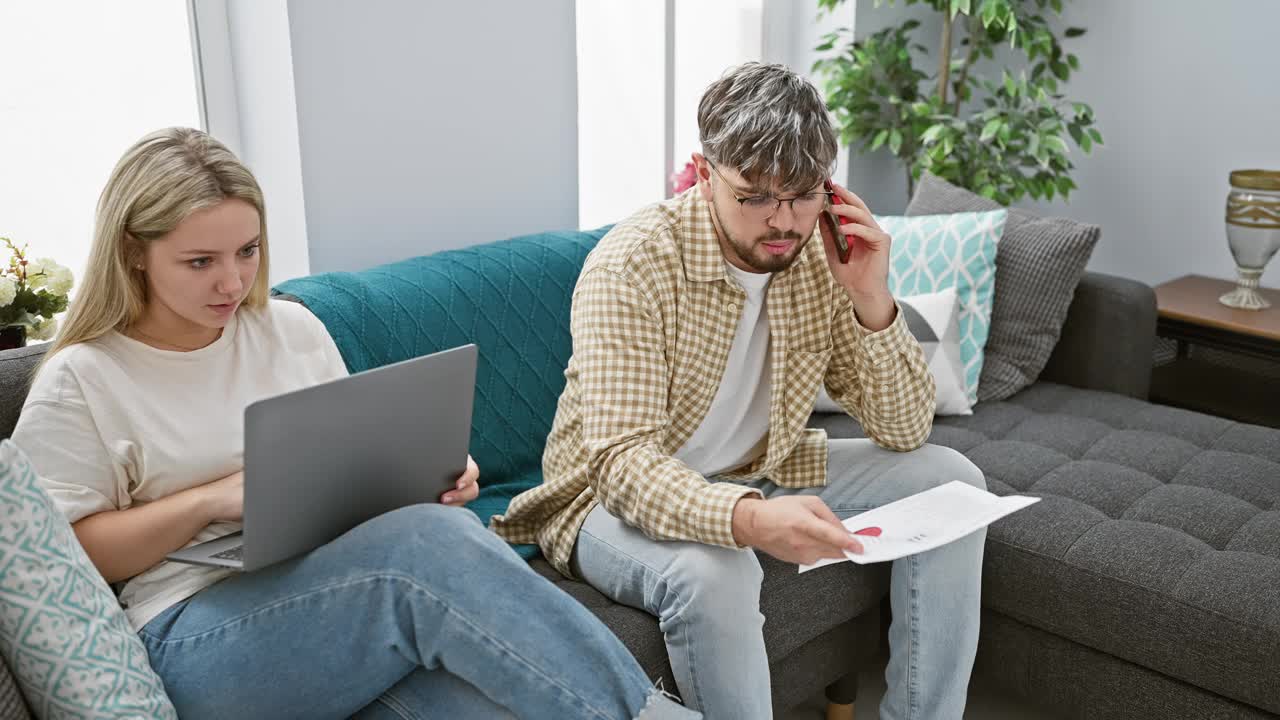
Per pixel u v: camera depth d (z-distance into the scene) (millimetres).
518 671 1192
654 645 1469
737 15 3137
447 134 2250
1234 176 2809
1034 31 3010
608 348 1495
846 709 1916
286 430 1155
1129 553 1707
